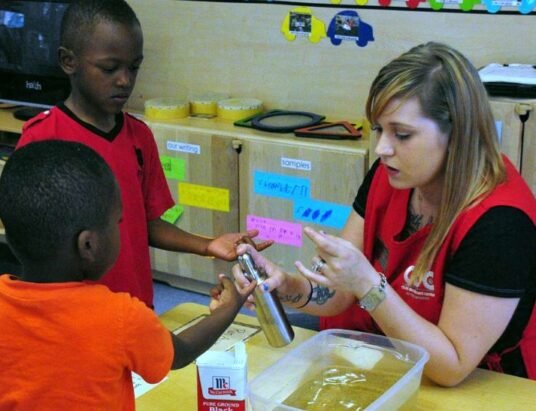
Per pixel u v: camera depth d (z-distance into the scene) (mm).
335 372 1310
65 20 1641
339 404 1217
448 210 1367
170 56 3279
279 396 1242
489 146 1366
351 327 1622
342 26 2844
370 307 1348
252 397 1199
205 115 3084
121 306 1049
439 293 1410
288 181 2719
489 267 1324
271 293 1365
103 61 1595
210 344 1271
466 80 1316
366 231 1583
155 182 1840
